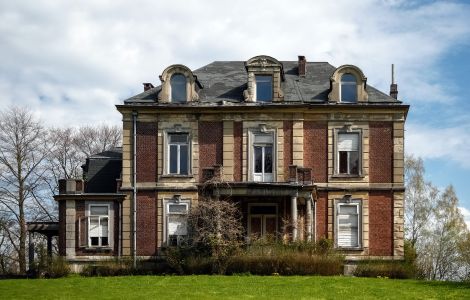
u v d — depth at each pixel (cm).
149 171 3738
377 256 3656
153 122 3766
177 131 3750
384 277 3189
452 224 5775
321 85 3909
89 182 3878
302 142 3722
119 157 4041
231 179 3709
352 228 3694
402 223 3672
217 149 3738
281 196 3522
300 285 2645
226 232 3378
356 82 3756
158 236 3688
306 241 3372
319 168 3716
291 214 3491
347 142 3734
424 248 5734
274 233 3634
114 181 3881
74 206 3728
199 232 3438
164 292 2469
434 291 2527
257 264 3216
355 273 3397
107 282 2817
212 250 3319
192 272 3309
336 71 3756
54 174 5547
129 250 3688
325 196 3706
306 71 4062
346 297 2355
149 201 3722
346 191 3694
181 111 3747
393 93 3962
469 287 2653
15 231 5253
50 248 3966
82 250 3694
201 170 3725
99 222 3722
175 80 3797
